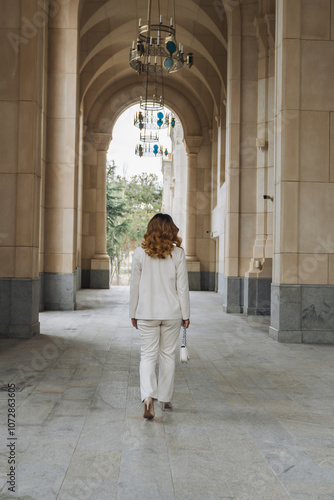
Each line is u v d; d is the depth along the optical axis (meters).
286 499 2.79
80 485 2.91
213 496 2.81
